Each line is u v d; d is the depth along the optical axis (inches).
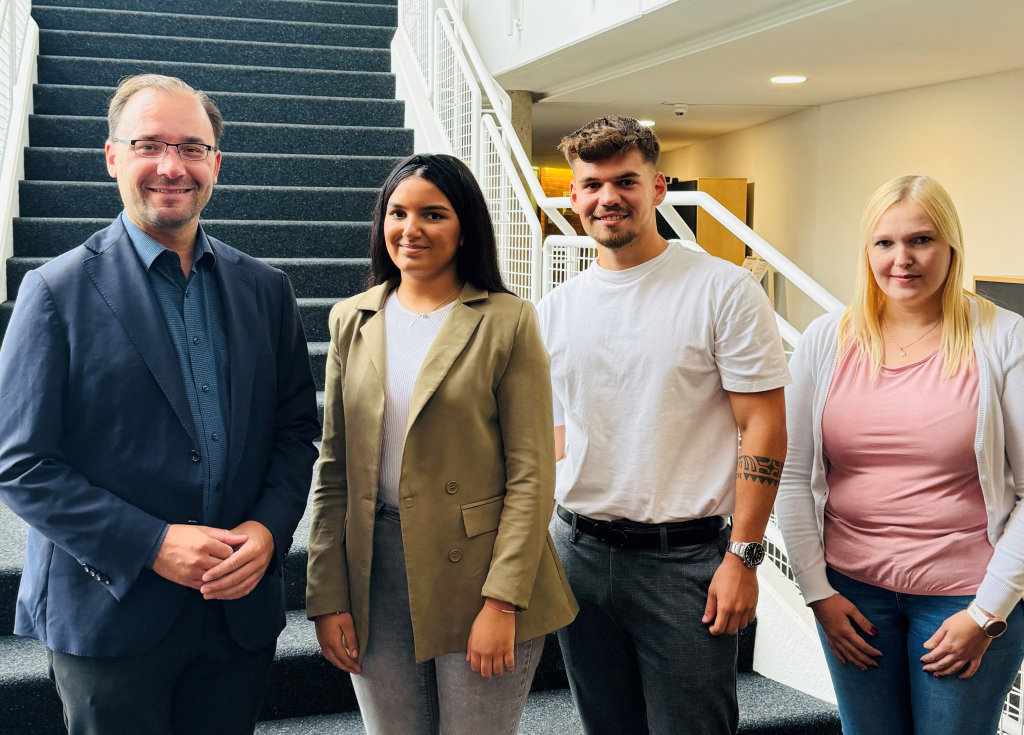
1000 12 132.3
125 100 54.4
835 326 64.8
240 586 52.4
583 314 64.2
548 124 296.5
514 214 133.7
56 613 51.9
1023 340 57.6
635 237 61.0
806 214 268.5
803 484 65.2
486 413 54.1
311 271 145.0
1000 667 57.1
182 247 56.4
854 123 239.9
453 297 56.6
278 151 177.8
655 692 62.2
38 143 162.1
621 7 152.9
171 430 52.9
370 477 54.7
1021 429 56.9
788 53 167.3
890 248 59.6
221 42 195.6
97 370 51.3
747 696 88.0
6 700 73.5
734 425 61.6
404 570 54.5
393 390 54.6
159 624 52.6
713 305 59.5
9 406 49.9
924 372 60.1
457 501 53.6
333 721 81.0
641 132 59.9
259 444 57.6
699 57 171.9
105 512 49.9
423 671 56.1
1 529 91.6
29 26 173.9
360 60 206.1
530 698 87.5
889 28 144.0
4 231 132.8
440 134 168.9
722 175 339.9
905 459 59.7
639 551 61.3
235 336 56.3
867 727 63.0
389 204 54.4
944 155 205.2
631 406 61.5
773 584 93.8
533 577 53.0
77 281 52.0
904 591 59.7
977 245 196.5
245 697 58.1
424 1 182.2
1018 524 56.0
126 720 52.9
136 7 205.9
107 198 151.7
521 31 197.8
